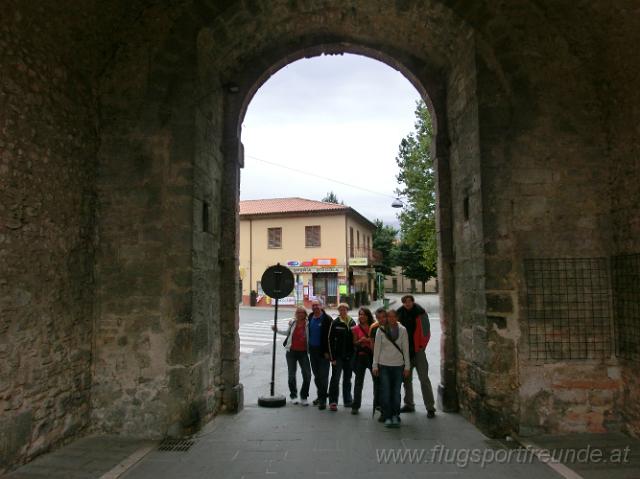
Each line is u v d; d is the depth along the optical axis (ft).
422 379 21.45
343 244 102.37
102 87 19.39
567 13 18.58
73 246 17.47
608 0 16.87
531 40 19.29
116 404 18.21
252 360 41.24
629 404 17.66
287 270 24.98
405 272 162.81
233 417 21.35
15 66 14.57
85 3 16.92
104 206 18.95
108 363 18.39
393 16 21.93
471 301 20.20
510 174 18.84
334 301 102.42
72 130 17.51
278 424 20.15
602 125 19.04
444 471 14.73
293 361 24.89
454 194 22.62
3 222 14.01
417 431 18.99
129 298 18.57
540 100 19.12
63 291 16.83
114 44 19.36
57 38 16.46
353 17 22.58
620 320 18.04
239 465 15.28
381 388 19.97
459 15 19.62
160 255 18.61
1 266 13.89
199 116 19.67
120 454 16.05
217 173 22.35
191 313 18.37
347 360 23.20
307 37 24.23
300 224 104.83
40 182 15.71
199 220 19.51
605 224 18.71
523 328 18.37
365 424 20.13
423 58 24.12
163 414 18.01
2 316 13.89
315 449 16.83
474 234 19.66
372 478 14.23
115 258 18.75
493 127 18.99
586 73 19.29
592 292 18.51
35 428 15.28
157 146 19.03
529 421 18.08
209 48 20.72
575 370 18.26
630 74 17.43
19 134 14.74
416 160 67.00
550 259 18.58
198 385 18.97
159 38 19.52
